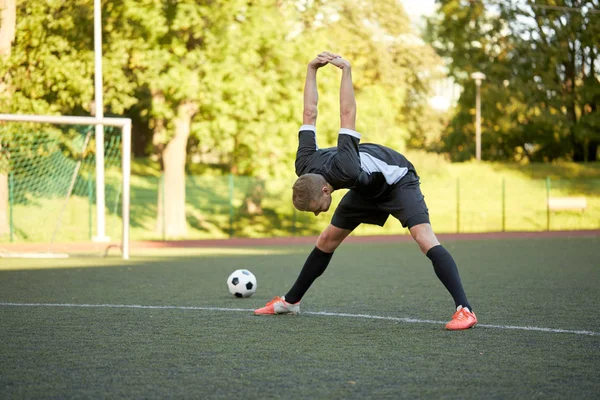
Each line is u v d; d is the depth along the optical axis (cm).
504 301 736
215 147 2261
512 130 3781
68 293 823
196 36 2095
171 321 601
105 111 2831
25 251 1741
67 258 1467
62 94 2111
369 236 2469
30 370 417
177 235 2339
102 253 1559
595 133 3675
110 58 2088
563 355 454
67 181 2300
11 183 2158
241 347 483
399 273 1084
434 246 555
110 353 464
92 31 2194
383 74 3269
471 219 2914
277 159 2316
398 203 551
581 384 379
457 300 554
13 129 2084
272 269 1177
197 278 1017
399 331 547
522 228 2847
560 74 3766
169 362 436
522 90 3638
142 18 2022
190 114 2267
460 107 4025
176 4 2078
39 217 2412
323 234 595
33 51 2095
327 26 2900
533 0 3681
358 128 2478
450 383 382
